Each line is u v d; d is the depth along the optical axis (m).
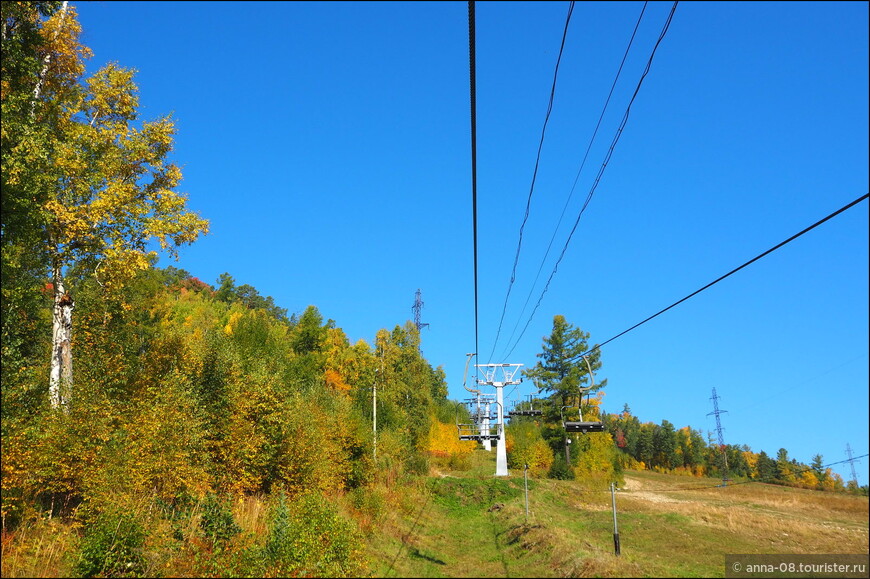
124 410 22.55
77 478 18.36
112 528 16.02
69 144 22.30
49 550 16.03
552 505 38.09
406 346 69.19
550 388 66.31
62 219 21.30
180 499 21.52
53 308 22.22
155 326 42.12
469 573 17.67
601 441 60.81
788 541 19.22
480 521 33.34
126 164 24.72
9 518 17.05
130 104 24.61
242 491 26.69
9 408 18.23
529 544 22.12
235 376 30.42
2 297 19.42
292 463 30.30
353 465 39.12
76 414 19.53
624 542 22.44
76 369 25.14
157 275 45.12
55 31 22.34
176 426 21.77
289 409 30.56
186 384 25.05
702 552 19.44
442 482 46.53
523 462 59.41
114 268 23.47
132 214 23.88
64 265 22.52
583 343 67.44
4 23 20.27
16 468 16.97
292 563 17.48
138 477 19.70
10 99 19.14
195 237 24.94
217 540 18.09
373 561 19.72
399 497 35.06
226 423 27.69
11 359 19.33
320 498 23.38
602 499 41.19
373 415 55.31
